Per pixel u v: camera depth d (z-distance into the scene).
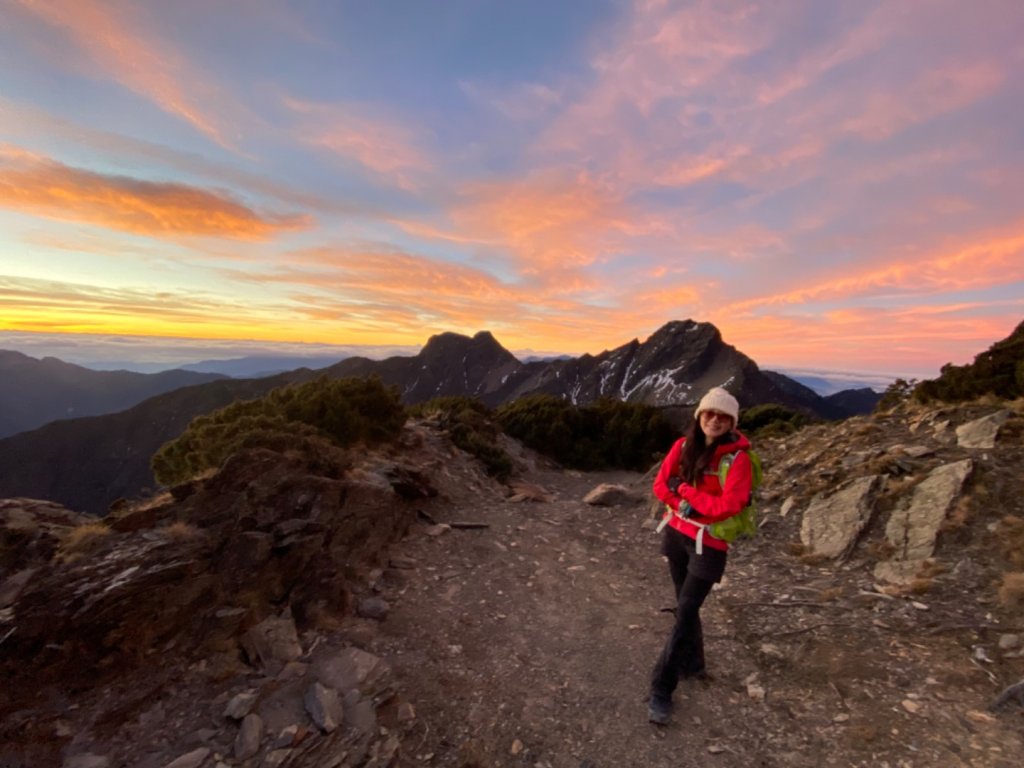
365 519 6.50
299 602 4.86
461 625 5.12
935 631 4.27
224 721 3.38
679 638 3.66
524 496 11.08
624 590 6.05
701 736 3.49
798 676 4.01
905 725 3.35
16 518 4.95
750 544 6.80
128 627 3.79
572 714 3.76
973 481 6.28
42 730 3.12
